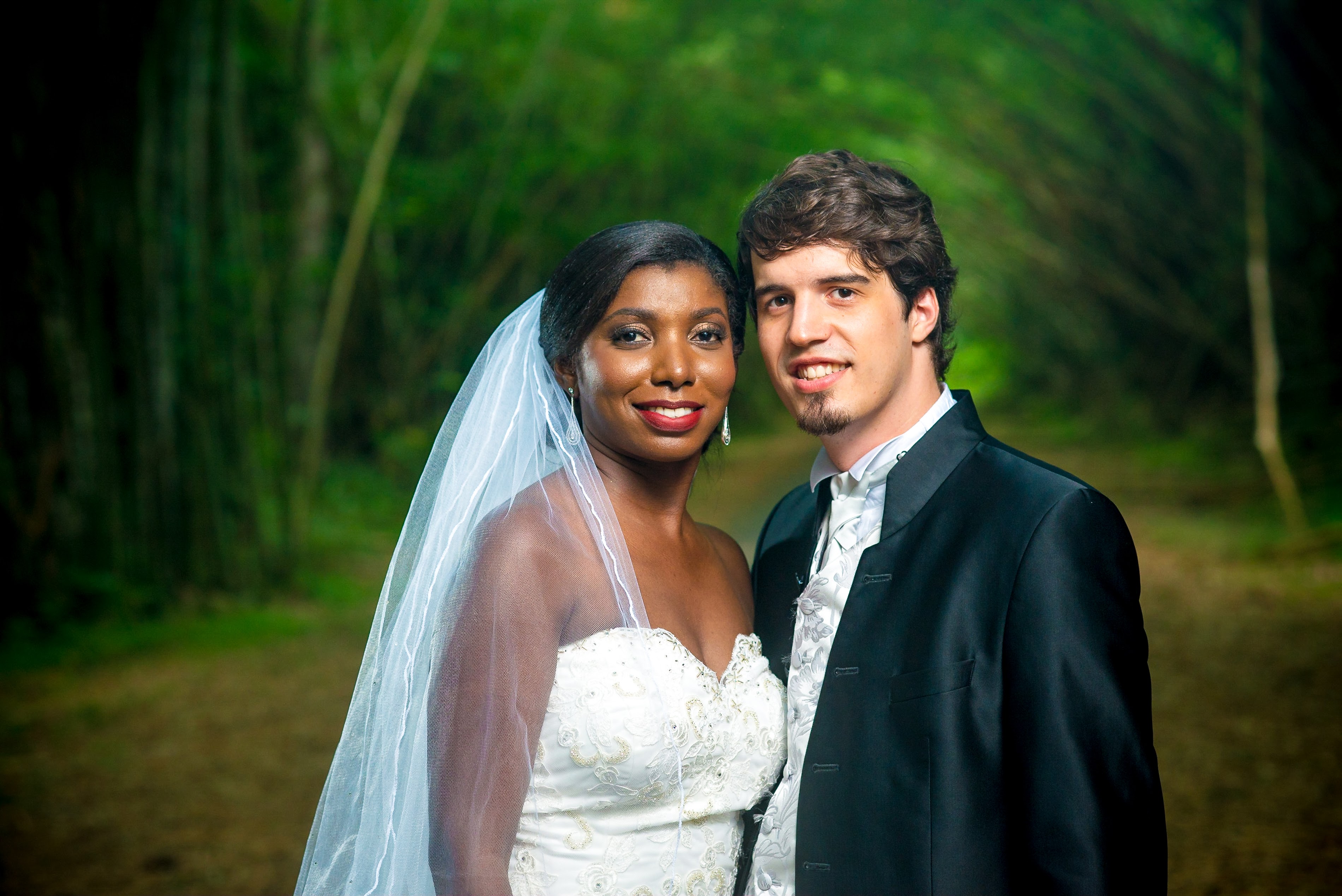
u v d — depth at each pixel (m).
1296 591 7.27
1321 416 11.97
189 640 7.34
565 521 1.71
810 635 1.74
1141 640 1.52
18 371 7.75
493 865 1.58
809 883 1.58
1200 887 3.42
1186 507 11.13
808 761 1.62
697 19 13.29
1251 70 9.25
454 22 11.61
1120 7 11.29
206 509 8.51
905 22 12.63
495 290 15.07
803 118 14.88
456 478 1.79
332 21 10.85
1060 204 16.88
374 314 13.58
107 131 7.89
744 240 1.77
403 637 1.74
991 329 33.38
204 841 4.02
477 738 1.61
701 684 1.72
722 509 11.64
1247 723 4.87
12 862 3.85
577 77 13.52
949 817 1.49
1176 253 15.80
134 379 8.12
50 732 5.43
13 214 7.66
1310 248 12.10
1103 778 1.43
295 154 10.23
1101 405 20.81
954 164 18.33
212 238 8.75
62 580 7.72
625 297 1.73
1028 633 1.49
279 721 5.52
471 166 13.02
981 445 1.71
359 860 1.70
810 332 1.67
